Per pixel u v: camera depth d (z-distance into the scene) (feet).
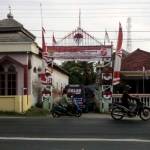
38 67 122.52
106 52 109.50
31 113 100.22
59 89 151.94
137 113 86.63
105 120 83.25
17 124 72.59
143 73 143.64
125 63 154.61
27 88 110.01
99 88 112.57
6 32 115.34
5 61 110.52
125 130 65.26
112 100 111.34
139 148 48.75
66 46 110.83
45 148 48.47
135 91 148.15
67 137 57.11
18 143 51.88
